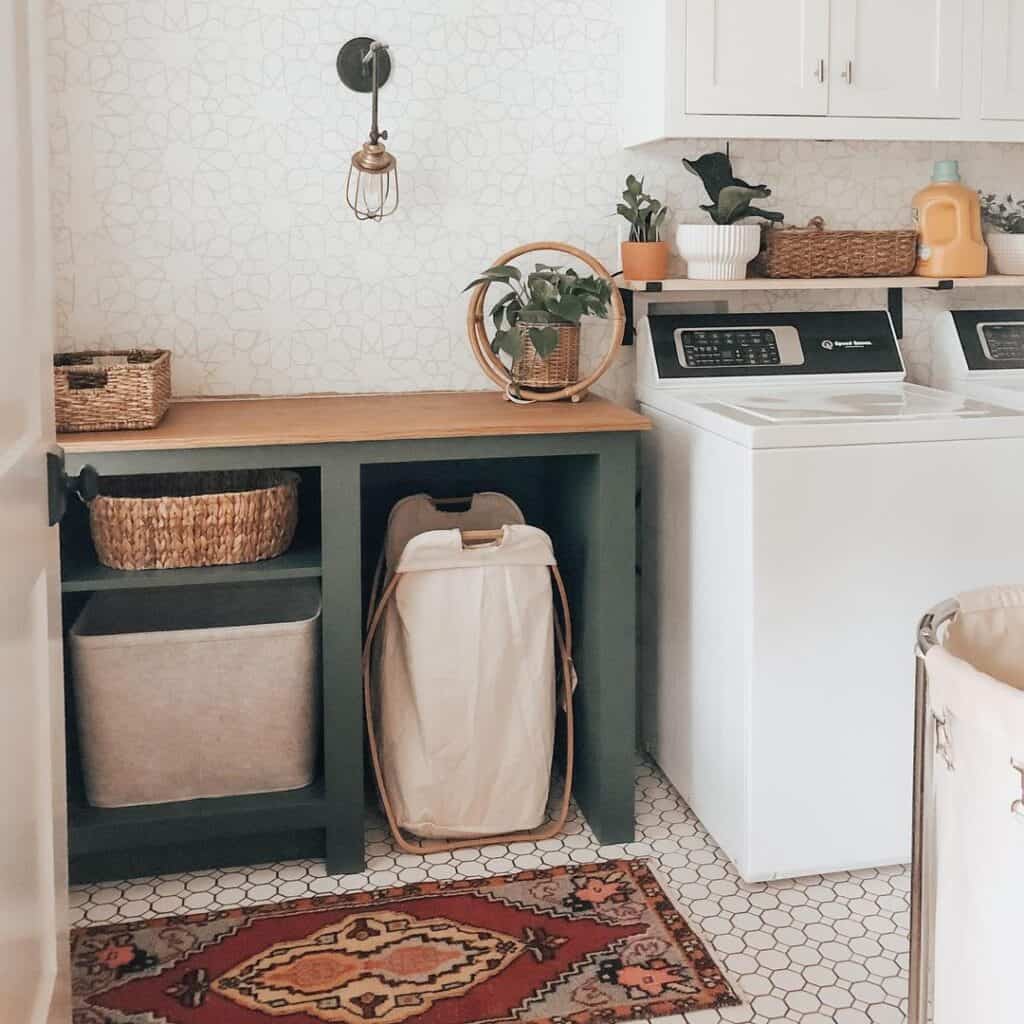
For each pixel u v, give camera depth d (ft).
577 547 8.95
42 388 4.42
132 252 9.12
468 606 8.34
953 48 9.04
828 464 7.59
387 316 9.55
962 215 9.55
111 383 7.69
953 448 7.79
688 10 8.60
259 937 7.43
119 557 7.95
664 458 9.11
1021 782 4.28
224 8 8.99
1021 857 4.34
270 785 8.32
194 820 8.02
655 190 9.87
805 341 9.81
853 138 8.98
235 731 8.18
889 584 7.81
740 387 9.51
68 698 8.78
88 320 9.14
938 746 4.84
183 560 8.00
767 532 7.55
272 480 9.08
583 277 9.25
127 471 7.57
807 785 7.88
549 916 7.64
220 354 9.34
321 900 7.86
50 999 4.44
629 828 8.65
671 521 9.00
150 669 7.98
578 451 8.16
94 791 8.09
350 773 8.15
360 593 8.00
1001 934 4.50
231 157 9.14
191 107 9.05
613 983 6.92
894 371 9.87
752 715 7.72
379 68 9.25
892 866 8.36
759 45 8.74
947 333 10.20
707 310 10.01
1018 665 5.67
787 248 9.32
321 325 9.46
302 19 9.11
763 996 6.83
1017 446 7.89
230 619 9.04
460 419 8.23
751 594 7.60
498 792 8.57
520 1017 6.63
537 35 9.48
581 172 9.71
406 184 9.44
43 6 4.48
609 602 8.34
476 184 9.55
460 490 9.95
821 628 7.73
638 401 9.82
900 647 7.89
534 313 8.79
